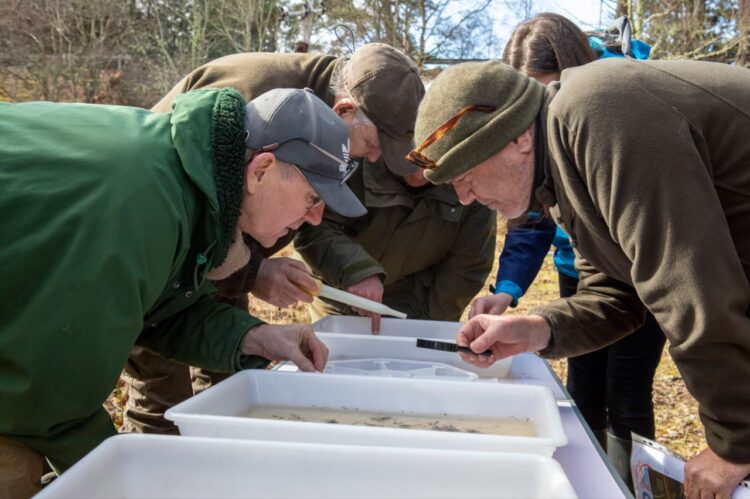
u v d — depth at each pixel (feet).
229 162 4.27
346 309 8.01
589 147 3.69
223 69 7.02
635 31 28.50
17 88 39.04
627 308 5.40
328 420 4.39
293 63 7.06
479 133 4.23
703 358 3.64
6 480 3.64
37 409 3.53
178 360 5.24
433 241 7.55
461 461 2.98
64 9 39.93
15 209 3.58
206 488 3.06
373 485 3.00
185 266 4.50
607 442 7.83
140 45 45.21
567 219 4.37
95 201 3.61
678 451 10.07
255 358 5.19
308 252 7.22
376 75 6.31
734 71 3.94
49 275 3.51
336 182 4.65
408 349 5.98
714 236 3.50
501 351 5.31
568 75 4.07
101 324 3.52
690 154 3.54
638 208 3.59
